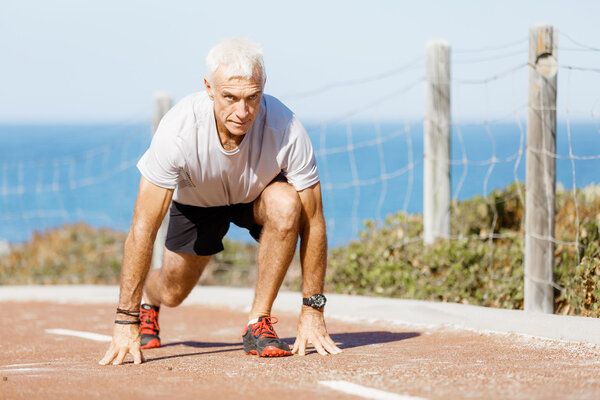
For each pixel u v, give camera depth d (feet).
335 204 114.62
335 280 28.30
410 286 25.62
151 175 15.90
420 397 12.04
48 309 30.53
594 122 21.40
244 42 14.92
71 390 13.01
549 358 15.92
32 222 100.37
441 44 28.55
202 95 16.10
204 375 14.33
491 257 24.27
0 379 14.08
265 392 12.64
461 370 14.32
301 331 16.92
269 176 16.47
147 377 14.24
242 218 17.76
